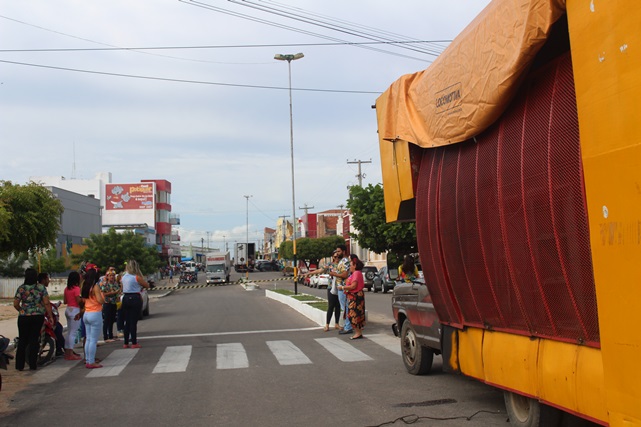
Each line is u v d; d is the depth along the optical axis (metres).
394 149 8.48
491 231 5.77
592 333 4.41
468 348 6.71
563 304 4.70
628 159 3.58
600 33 3.81
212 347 13.02
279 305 26.02
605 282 3.85
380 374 9.45
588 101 3.96
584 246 4.32
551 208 4.71
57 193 45.50
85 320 10.75
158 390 8.70
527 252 5.12
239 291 43.47
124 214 81.00
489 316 6.14
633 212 3.56
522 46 4.71
